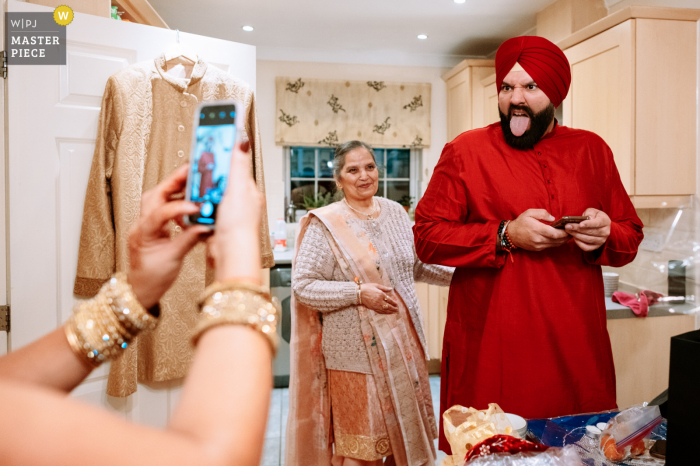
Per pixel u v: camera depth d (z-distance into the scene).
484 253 1.24
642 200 2.21
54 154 1.60
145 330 0.39
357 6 3.13
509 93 1.27
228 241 0.32
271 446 2.49
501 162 1.32
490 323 1.28
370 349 1.65
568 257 1.26
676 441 0.71
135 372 1.66
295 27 3.54
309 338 1.82
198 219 0.38
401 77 4.25
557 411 1.24
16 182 1.55
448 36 3.74
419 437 1.69
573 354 1.24
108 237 1.64
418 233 1.40
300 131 4.09
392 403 1.66
